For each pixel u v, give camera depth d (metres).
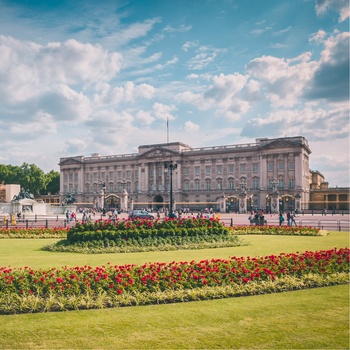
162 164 155.50
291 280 17.34
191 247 30.66
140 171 160.12
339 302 14.98
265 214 112.69
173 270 17.31
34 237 40.34
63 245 30.45
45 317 13.29
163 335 11.67
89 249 28.75
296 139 128.25
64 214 88.50
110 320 12.97
